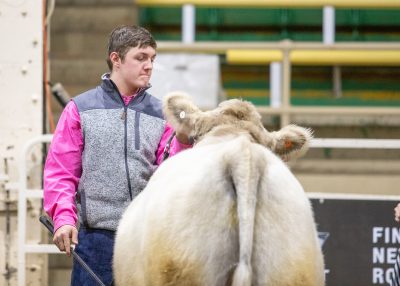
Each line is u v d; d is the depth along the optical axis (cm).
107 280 840
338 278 1173
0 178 1195
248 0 1836
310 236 668
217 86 1691
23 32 1225
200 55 1700
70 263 1481
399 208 849
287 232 652
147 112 860
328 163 1650
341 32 1980
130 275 720
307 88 1962
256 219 646
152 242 664
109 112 850
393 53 1833
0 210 1199
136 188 845
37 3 1227
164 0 1831
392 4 1844
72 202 827
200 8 1984
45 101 1274
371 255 1173
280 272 646
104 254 842
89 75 1783
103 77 859
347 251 1173
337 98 1934
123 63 855
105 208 842
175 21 1981
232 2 1839
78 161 848
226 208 643
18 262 1142
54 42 1816
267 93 1955
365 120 1891
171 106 762
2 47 1221
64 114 852
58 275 1434
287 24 1981
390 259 1171
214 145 690
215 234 643
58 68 1783
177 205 654
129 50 852
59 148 841
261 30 1988
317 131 1880
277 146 762
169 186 671
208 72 1697
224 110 748
